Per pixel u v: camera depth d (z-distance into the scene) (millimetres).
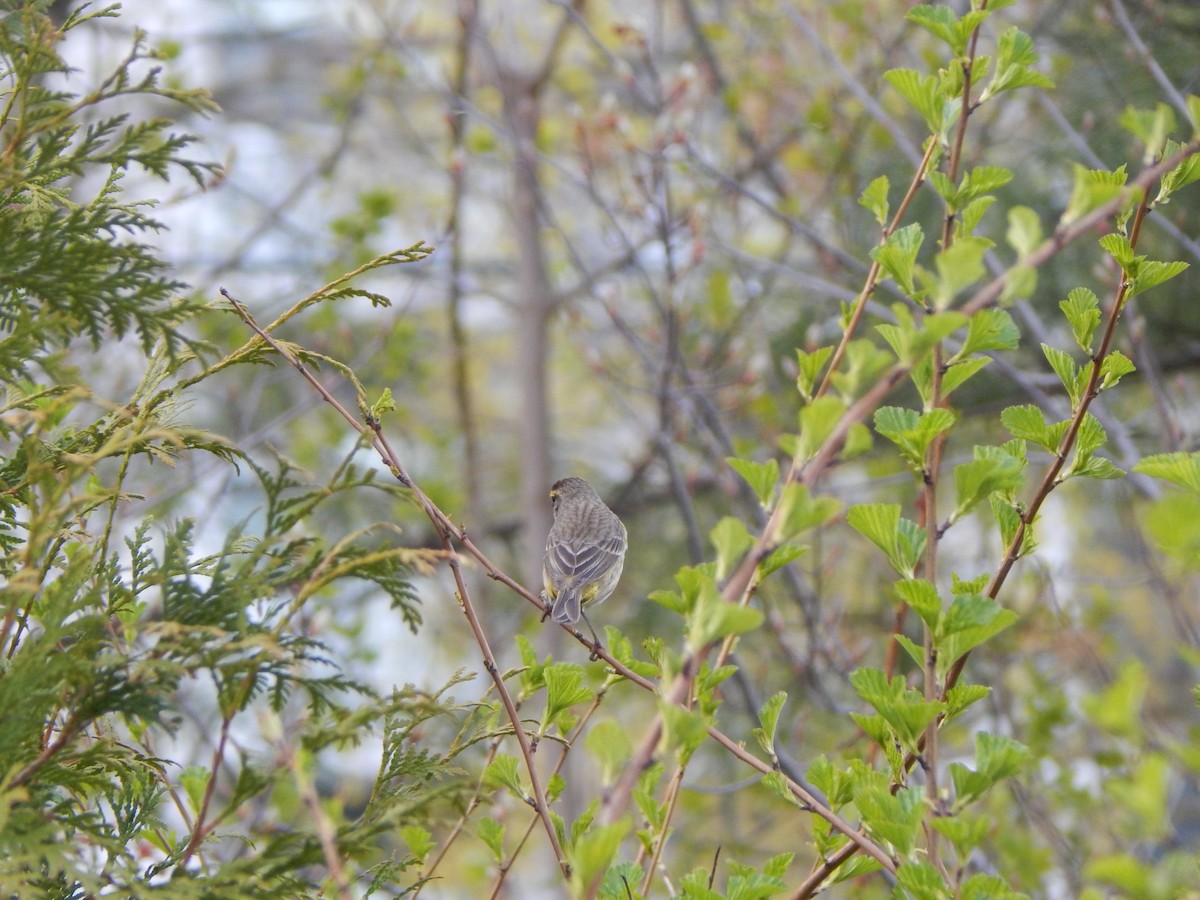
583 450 24984
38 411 4473
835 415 3812
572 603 10773
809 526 3738
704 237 14945
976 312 4570
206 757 11250
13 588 4164
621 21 19312
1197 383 16578
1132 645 18328
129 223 4672
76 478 4328
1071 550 18656
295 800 10117
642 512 19406
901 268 4629
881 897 9258
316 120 24781
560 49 19859
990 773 4203
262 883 4242
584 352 15484
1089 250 14531
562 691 5191
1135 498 15094
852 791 4934
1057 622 13422
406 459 23156
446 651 20484
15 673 4070
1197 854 4293
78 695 4258
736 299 18203
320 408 20266
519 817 10469
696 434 15727
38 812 4113
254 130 24859
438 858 5156
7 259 4527
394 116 21344
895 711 4398
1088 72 15336
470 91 20156
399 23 18812
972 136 15555
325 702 4422
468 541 5316
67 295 4609
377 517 19609
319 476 19766
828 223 17875
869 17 16250
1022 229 3838
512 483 25031
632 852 10391
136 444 5117
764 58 17469
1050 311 14758
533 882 16656
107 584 4598
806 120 16234
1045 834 10539
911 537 4703
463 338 20516
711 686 4969
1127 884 3096
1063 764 11531
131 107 18719
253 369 18141
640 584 19250
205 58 24844
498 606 21734
